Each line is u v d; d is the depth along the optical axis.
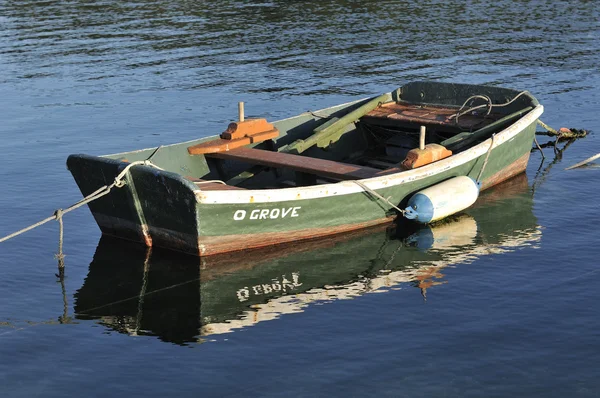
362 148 14.56
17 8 31.08
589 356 8.33
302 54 23.55
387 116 14.20
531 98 13.88
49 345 8.77
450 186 11.96
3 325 9.20
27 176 14.27
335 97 19.20
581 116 17.45
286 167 11.86
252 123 12.89
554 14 29.12
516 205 12.73
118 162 10.63
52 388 7.97
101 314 9.45
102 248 11.32
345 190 11.15
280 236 11.15
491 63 22.20
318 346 8.62
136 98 19.41
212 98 19.33
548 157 15.12
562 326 8.91
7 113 18.23
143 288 10.07
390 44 24.66
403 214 11.59
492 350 8.47
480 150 12.56
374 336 8.80
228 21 28.34
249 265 10.65
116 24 28.08
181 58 23.25
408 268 10.55
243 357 8.45
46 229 12.05
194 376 8.12
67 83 20.75
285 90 19.91
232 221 10.59
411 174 11.66
